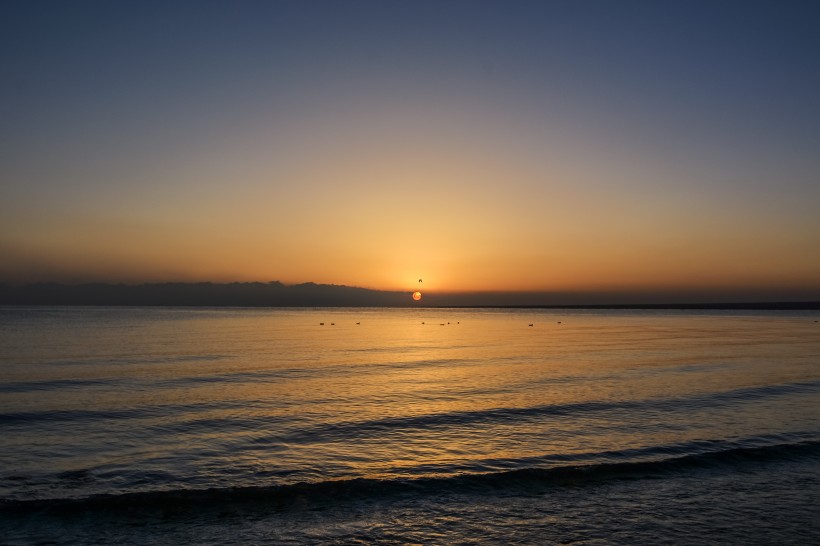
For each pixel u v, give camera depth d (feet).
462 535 34.68
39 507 37.68
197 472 46.62
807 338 228.63
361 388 91.66
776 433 59.72
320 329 321.93
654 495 41.65
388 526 35.86
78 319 437.17
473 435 59.72
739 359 139.74
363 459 50.57
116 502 38.63
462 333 288.51
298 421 66.03
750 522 37.06
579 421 66.44
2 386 91.09
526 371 116.78
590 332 296.51
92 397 81.41
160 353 150.82
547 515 37.91
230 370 114.83
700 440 56.95
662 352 162.61
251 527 35.37
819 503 40.40
